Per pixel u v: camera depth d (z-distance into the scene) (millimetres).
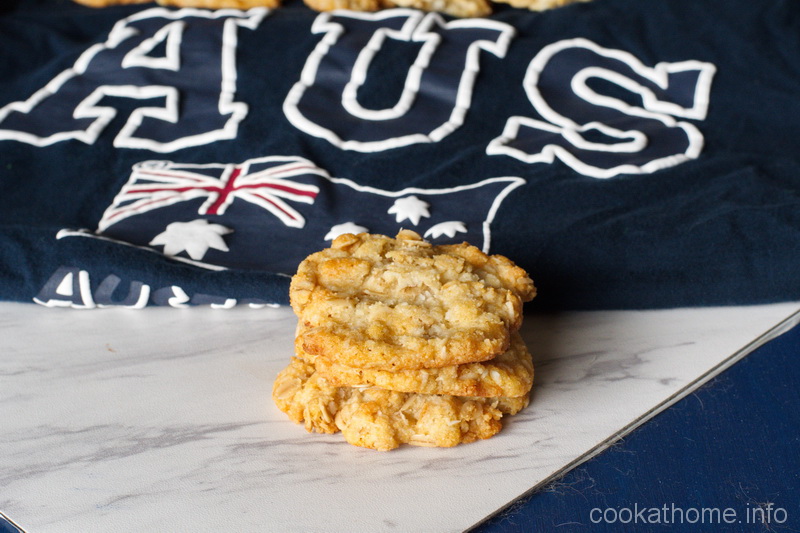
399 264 511
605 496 489
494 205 604
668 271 566
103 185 631
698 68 681
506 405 511
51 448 507
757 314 562
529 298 523
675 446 504
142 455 503
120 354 548
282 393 512
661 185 611
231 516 481
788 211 573
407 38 692
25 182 635
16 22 736
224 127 661
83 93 687
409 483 490
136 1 753
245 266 577
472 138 653
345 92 674
